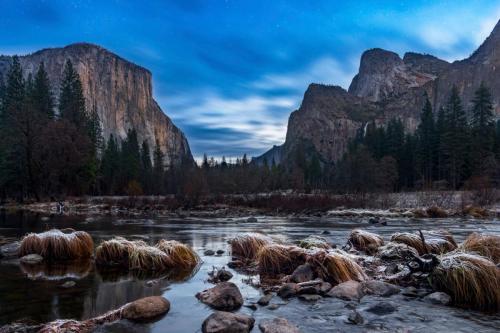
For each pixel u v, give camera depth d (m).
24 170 53.50
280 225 23.19
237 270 9.64
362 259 10.16
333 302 6.79
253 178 82.12
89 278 8.70
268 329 5.28
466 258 7.29
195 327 5.53
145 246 10.63
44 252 11.03
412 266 8.04
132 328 5.46
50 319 5.89
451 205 40.59
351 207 40.12
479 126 77.62
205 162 113.19
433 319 5.93
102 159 81.12
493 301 6.57
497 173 58.94
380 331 5.42
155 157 113.19
